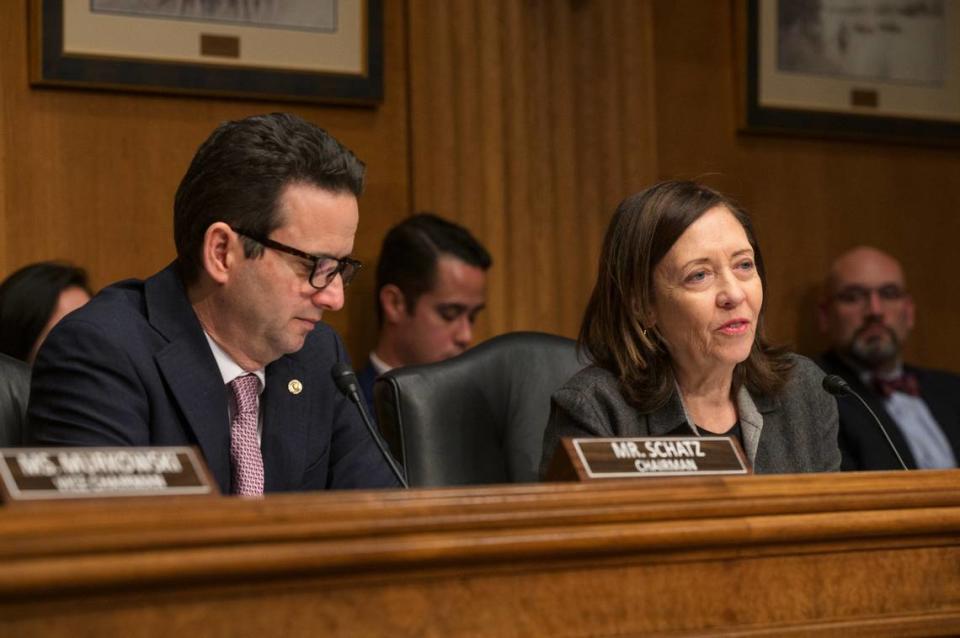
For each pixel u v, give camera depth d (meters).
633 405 4.09
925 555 2.89
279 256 3.52
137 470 2.45
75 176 6.23
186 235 3.61
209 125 6.46
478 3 7.01
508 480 4.62
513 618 2.46
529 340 4.82
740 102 7.78
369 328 6.80
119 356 3.52
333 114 6.76
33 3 6.07
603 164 7.28
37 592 2.06
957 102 8.30
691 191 4.09
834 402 4.42
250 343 3.64
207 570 2.17
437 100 6.92
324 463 3.91
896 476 2.86
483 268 6.48
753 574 2.70
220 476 3.58
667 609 2.60
